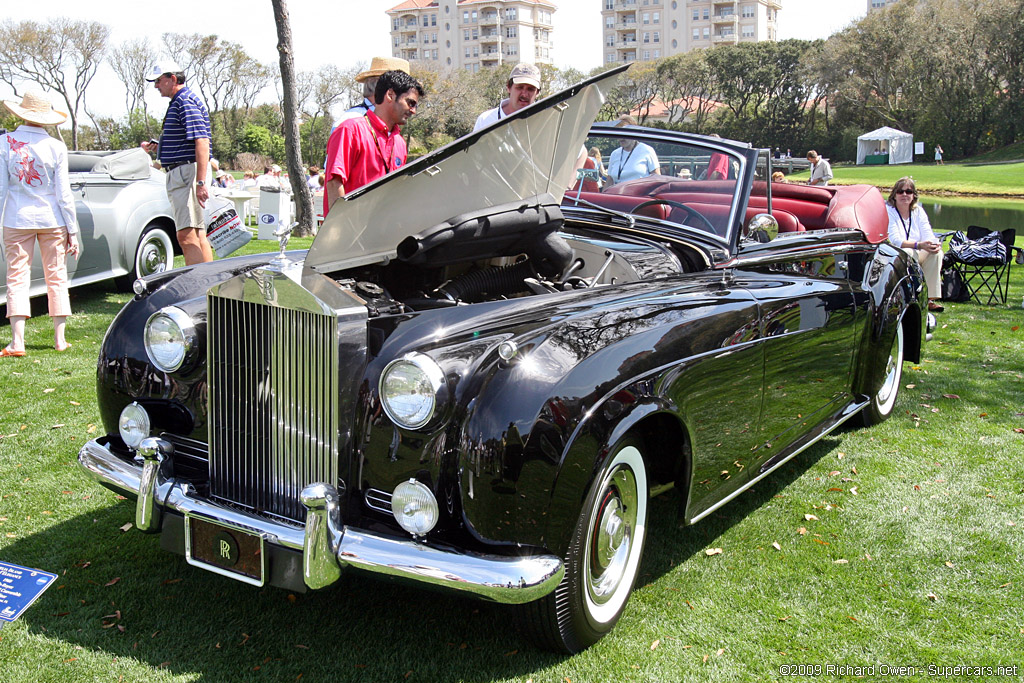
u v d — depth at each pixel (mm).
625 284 2896
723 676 2330
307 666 2330
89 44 61469
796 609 2689
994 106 58656
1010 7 55688
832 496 3600
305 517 2328
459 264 3191
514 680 2287
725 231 3461
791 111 76812
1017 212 26359
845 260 3975
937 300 8125
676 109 88438
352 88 65812
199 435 2627
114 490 2559
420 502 2111
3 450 3875
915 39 60062
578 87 3027
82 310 6906
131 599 2660
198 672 2291
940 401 4938
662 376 2441
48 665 2299
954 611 2689
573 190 3973
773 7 123000
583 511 2227
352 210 2709
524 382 2150
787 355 3180
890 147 61000
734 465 2945
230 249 4781
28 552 2955
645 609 2668
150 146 7797
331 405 2211
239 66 68500
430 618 2586
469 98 65312
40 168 5301
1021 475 3826
